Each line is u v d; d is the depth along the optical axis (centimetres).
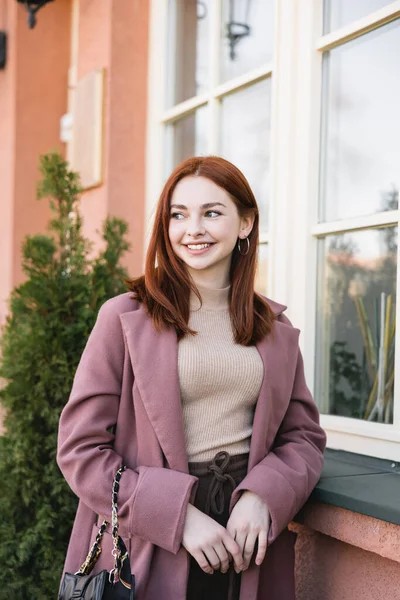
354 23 205
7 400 206
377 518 138
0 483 207
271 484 139
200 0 279
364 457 191
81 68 324
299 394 161
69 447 140
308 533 176
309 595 175
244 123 254
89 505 137
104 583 127
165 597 138
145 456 142
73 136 325
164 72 298
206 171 145
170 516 131
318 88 218
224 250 146
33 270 217
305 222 217
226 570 135
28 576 205
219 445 144
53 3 368
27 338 207
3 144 383
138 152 304
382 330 198
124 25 299
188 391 143
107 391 142
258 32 249
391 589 151
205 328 150
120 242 236
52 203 225
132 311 147
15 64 363
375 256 200
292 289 221
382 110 202
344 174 213
